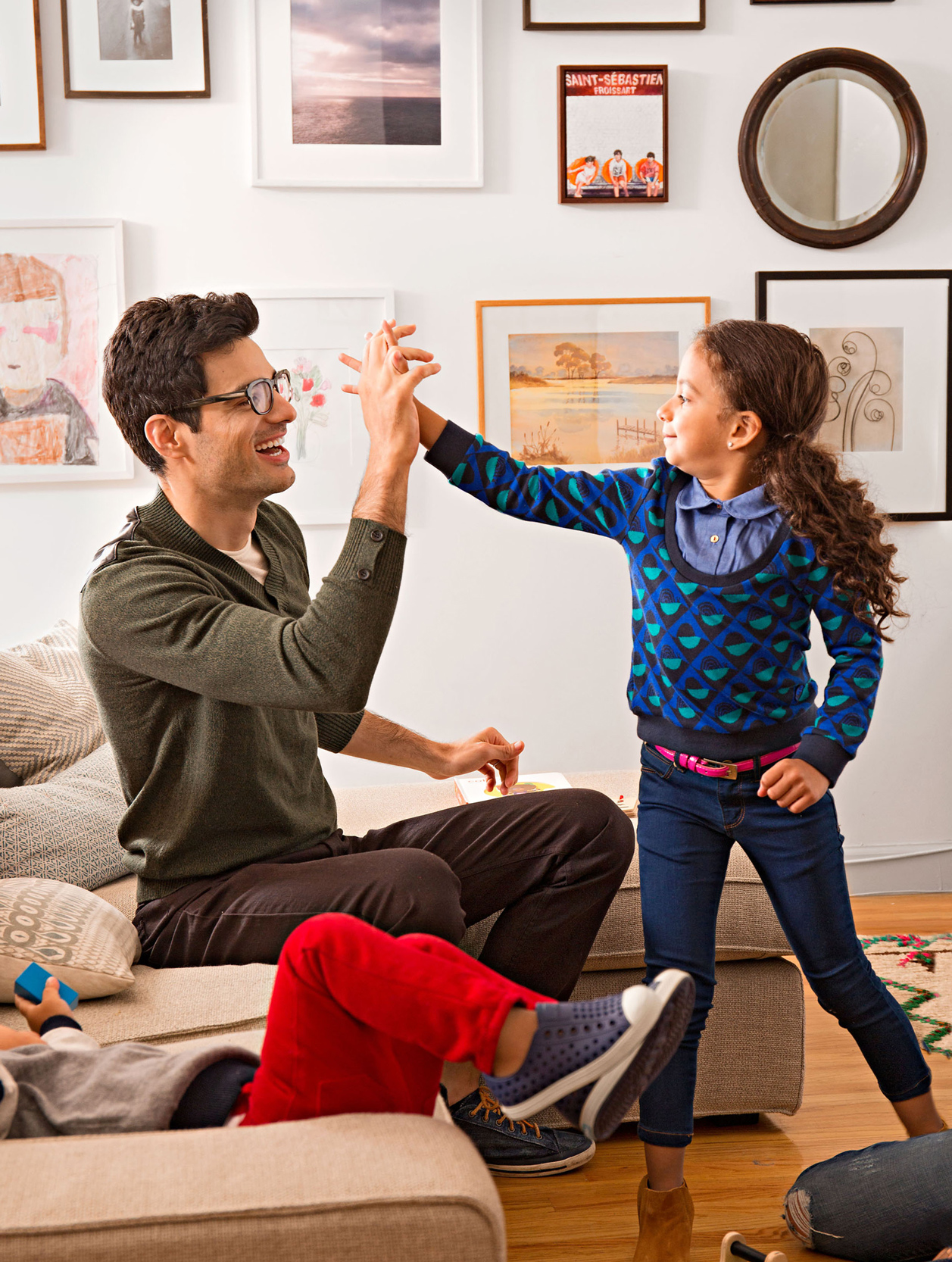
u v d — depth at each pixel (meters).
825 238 3.12
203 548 1.65
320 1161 0.89
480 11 3.01
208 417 1.59
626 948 1.86
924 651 3.26
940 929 2.96
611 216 3.11
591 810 1.66
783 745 1.55
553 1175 1.81
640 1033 0.98
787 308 3.15
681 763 1.58
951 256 3.20
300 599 1.82
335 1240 0.83
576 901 1.64
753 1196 1.72
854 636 1.56
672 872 1.58
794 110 3.09
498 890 1.67
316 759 1.80
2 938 1.42
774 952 1.90
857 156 3.12
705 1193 1.73
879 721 3.27
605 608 3.21
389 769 3.16
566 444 3.13
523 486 1.65
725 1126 1.97
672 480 1.65
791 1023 1.93
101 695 1.57
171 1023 1.39
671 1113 1.49
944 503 3.23
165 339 1.57
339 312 3.05
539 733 3.21
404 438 1.47
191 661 1.46
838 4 3.10
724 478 1.61
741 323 1.63
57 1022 1.28
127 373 1.60
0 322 2.95
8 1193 0.85
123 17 2.92
